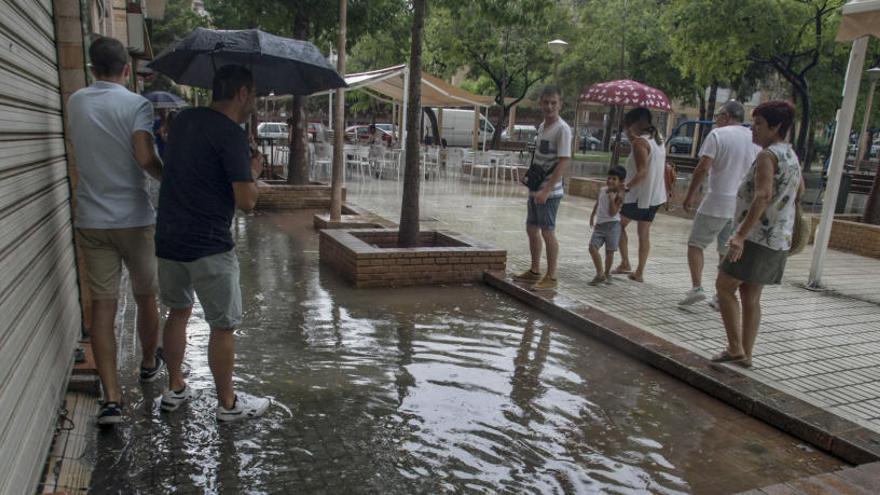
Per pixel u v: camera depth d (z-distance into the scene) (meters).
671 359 4.75
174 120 3.49
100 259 3.46
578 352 5.10
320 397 4.01
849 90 6.91
